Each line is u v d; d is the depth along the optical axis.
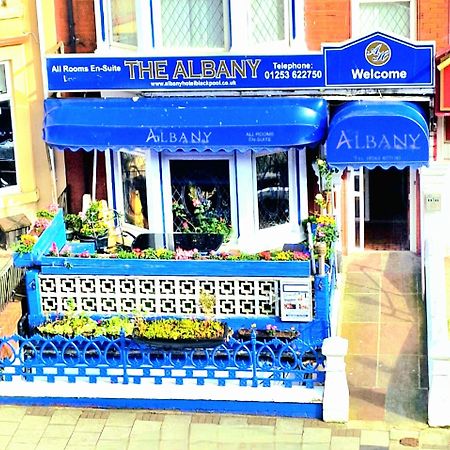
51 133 17.73
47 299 16.84
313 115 17.23
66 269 16.66
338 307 17.92
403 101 17.50
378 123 16.80
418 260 19.69
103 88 18.00
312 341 16.31
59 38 19.12
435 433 14.83
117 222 19.16
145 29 17.88
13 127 19.88
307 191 18.75
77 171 19.88
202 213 18.52
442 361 14.81
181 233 18.00
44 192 20.25
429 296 16.69
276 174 18.56
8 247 19.55
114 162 19.11
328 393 15.05
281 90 17.73
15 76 19.64
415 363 16.42
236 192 18.33
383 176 21.55
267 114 17.23
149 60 17.73
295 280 16.14
